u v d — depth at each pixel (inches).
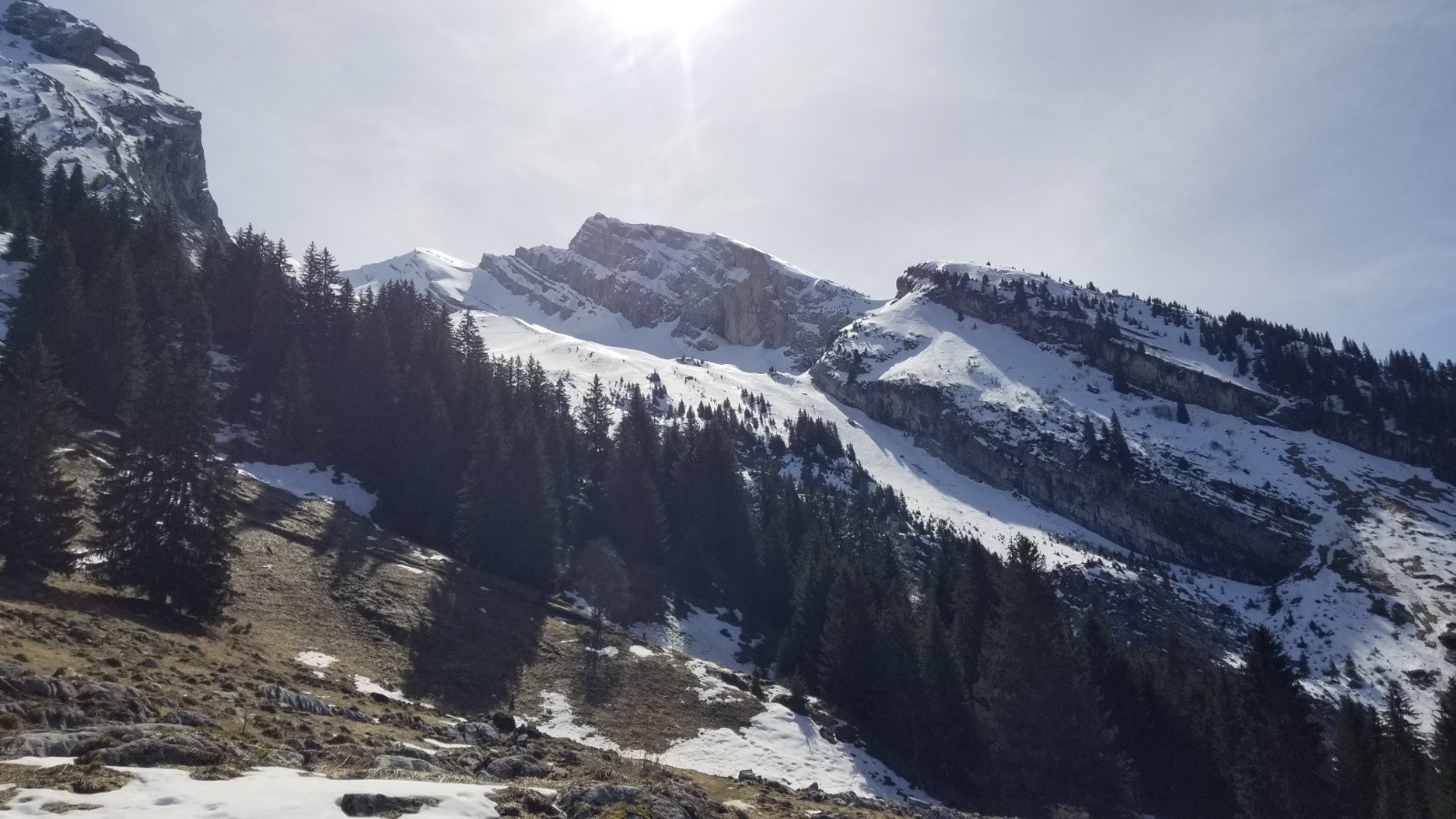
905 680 2031.3
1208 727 2410.2
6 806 437.1
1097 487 7239.2
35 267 2541.8
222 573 1440.7
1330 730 3472.0
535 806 572.4
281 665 1325.0
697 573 3053.6
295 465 2684.5
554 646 1977.1
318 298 3348.9
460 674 1702.8
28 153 4736.7
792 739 1768.0
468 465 2751.0
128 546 1396.4
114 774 502.9
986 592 2556.6
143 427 1434.5
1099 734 1854.1
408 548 2310.5
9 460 1299.2
